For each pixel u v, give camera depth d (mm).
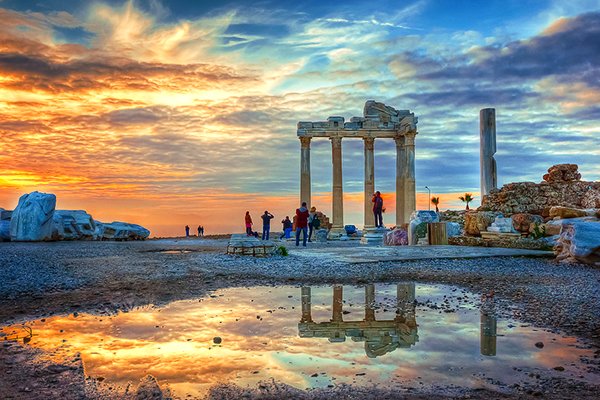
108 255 19031
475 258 17125
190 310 9000
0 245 23672
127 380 5336
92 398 4828
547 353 6223
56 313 8695
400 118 40312
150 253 20188
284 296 10516
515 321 8008
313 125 39438
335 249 21750
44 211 27688
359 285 12062
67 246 23953
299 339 7027
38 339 6996
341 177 39562
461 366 5746
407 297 10344
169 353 6332
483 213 24328
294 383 5223
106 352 6379
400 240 26219
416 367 5727
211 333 7363
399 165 40062
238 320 8211
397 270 14422
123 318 8328
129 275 13297
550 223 21578
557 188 27203
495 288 11211
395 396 4816
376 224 33031
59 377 5406
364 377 5402
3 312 8750
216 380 5332
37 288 11086
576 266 14906
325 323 8023
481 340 6875
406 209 37812
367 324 7961
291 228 36844
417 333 7320
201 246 26438
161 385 5137
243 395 4879
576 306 8961
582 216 21766
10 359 6035
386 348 6547
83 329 7574
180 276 13227
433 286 11773
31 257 17172
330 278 13094
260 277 13203
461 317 8359
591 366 5703
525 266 15008
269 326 7805
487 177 31594
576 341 6766
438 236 23422
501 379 5293
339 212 39250
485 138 31719
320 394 4887
